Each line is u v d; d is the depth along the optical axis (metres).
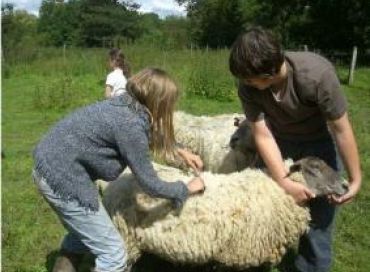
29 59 10.16
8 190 2.97
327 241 1.84
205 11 24.98
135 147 1.47
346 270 2.19
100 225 1.55
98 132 1.48
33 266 2.10
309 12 17.11
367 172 3.45
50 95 5.99
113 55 3.62
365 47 16.09
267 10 18.59
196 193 1.69
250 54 1.41
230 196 1.70
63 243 1.78
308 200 1.75
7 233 2.31
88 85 7.62
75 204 1.51
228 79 6.70
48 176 1.50
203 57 8.90
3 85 7.90
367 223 2.63
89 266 1.98
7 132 4.64
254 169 1.85
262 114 1.71
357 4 15.75
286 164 1.77
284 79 1.55
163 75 1.50
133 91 1.49
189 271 2.03
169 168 1.92
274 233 1.74
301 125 1.69
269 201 1.72
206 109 5.82
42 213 2.65
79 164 1.50
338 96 1.51
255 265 1.77
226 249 1.69
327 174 1.69
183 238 1.66
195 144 2.56
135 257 1.75
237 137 2.28
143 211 1.69
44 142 1.52
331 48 17.02
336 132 1.56
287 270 2.08
